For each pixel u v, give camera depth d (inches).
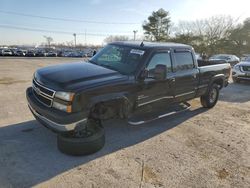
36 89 163.2
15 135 178.9
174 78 208.4
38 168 136.2
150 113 235.0
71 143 147.3
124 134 192.7
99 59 203.9
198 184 129.8
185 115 253.4
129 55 189.9
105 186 123.0
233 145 182.1
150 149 168.1
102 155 155.3
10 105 259.0
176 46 217.2
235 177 138.7
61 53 2082.9
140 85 177.6
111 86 156.9
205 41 1854.1
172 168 144.3
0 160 142.4
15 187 118.1
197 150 170.7
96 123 160.2
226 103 316.5
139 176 133.7
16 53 1804.9
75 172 134.3
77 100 140.2
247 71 476.7
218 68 277.9
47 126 150.5
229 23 1889.8
